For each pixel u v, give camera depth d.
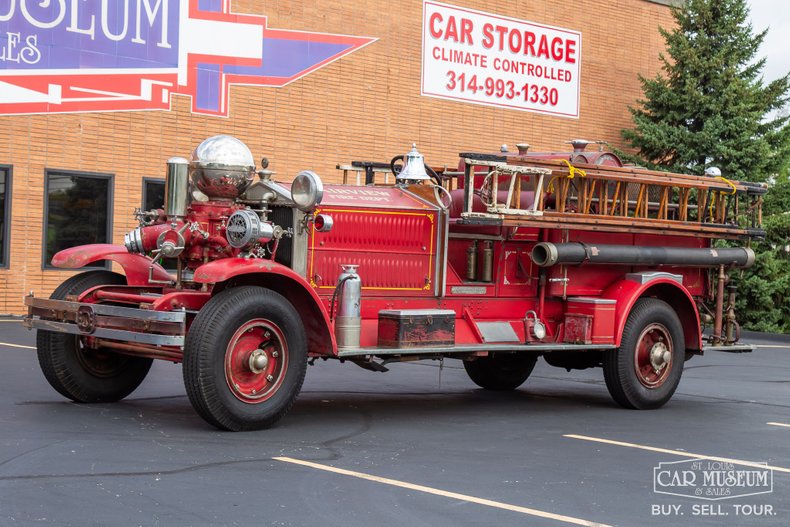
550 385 10.82
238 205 7.66
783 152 21.16
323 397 9.07
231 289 6.94
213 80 17.39
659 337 9.20
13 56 15.47
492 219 8.04
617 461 6.46
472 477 5.79
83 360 7.89
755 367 13.70
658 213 9.51
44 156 15.86
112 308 7.02
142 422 7.18
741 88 20.86
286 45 18.17
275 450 6.36
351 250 7.90
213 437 6.70
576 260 8.74
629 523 4.89
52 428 6.80
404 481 5.61
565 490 5.55
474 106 21.00
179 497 5.03
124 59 16.47
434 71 20.31
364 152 19.30
